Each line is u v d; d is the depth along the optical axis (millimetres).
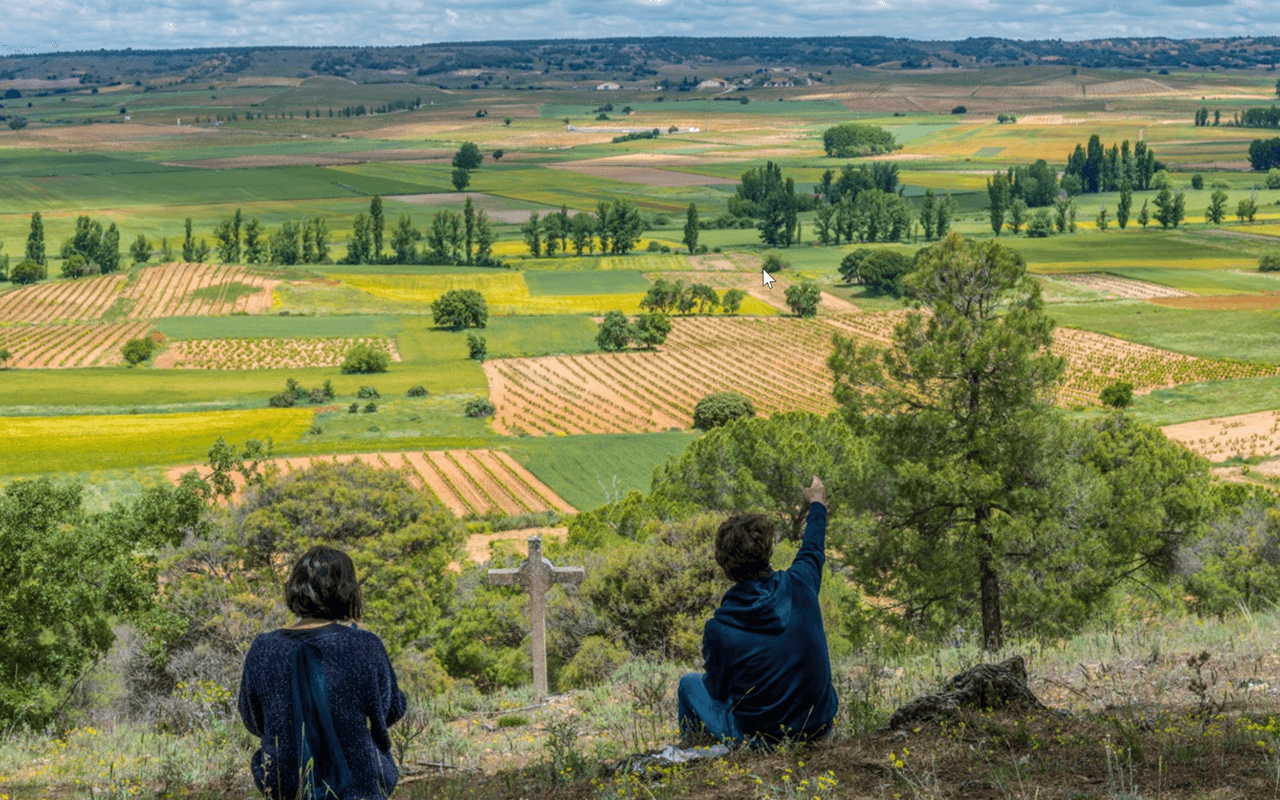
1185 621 10547
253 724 3723
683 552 25922
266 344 166750
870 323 181625
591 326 178375
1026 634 23781
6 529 19531
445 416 120125
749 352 160125
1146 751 4562
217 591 27172
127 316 188000
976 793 4180
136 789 6359
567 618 26797
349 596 3803
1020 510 25188
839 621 24797
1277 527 32094
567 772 5320
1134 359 144000
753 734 4832
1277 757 4207
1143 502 27141
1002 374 25312
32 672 19109
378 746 3791
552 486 87375
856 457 31969
